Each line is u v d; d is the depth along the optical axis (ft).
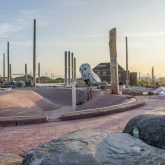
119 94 61.46
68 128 28.22
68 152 12.92
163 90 81.30
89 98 78.74
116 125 28.86
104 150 13.43
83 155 12.74
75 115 33.60
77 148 13.23
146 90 89.51
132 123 16.83
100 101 56.29
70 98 82.64
